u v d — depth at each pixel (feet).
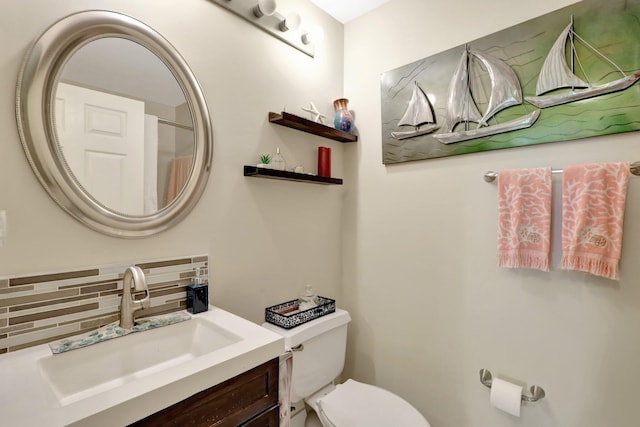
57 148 2.90
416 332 5.32
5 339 2.68
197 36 4.01
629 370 3.56
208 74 4.12
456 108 4.81
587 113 3.78
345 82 6.35
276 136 5.02
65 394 2.63
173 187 3.73
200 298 3.75
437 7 5.10
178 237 3.80
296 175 4.87
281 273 5.12
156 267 3.59
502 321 4.43
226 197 4.31
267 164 4.65
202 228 4.04
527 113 4.18
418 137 5.27
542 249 3.95
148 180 3.52
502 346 4.43
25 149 2.77
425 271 5.22
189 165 3.87
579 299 3.85
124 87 3.36
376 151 5.88
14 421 1.83
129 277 3.18
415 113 5.28
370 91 5.97
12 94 2.72
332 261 6.10
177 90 3.78
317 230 5.78
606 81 3.65
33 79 2.78
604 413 3.70
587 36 3.77
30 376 2.39
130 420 2.01
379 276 5.82
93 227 3.13
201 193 4.00
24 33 2.77
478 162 4.66
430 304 5.16
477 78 4.64
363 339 6.05
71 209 2.99
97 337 2.97
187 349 3.45
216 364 2.47
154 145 3.58
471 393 4.71
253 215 4.68
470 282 4.74
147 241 3.54
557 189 3.98
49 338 2.89
